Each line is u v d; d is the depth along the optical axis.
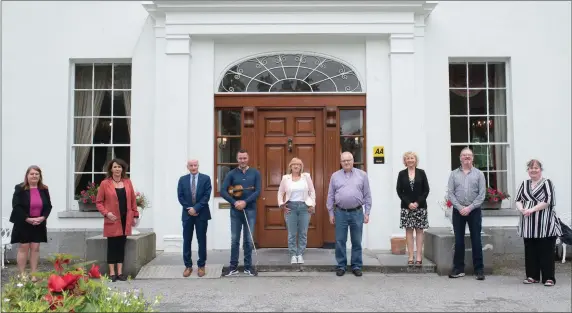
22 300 4.67
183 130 8.77
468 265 7.35
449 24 9.30
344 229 7.31
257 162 9.05
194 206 7.08
